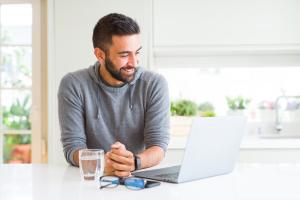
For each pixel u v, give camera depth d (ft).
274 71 11.93
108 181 4.53
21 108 11.35
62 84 6.60
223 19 10.57
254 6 10.54
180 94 11.98
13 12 11.32
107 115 6.63
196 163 4.66
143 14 10.30
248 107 11.90
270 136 11.47
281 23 10.53
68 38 10.37
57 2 10.36
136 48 5.85
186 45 10.62
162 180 4.70
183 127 10.38
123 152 4.96
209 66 11.61
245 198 3.79
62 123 6.40
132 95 6.63
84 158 4.72
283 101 11.73
